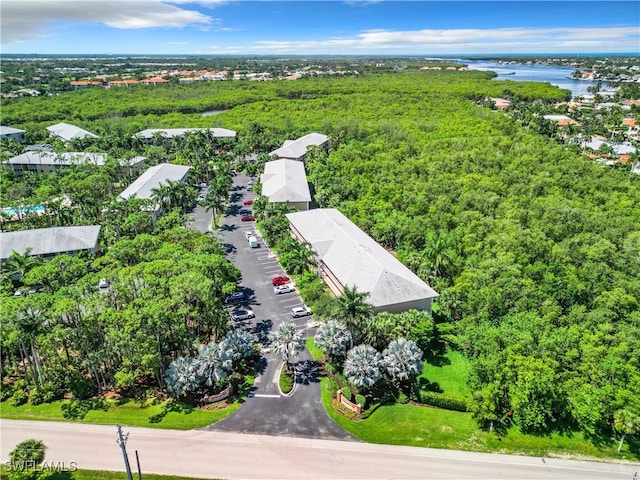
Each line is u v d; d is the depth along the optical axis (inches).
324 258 3275.1
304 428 2058.3
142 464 1859.0
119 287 2409.0
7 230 4077.3
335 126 7524.6
